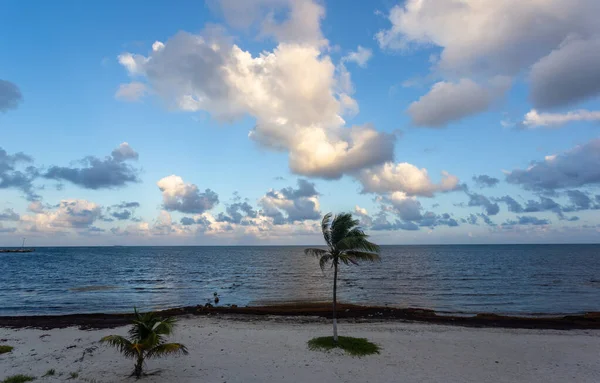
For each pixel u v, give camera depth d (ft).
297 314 103.45
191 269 303.27
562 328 87.86
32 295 151.02
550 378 52.49
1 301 136.36
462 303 132.57
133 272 270.05
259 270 293.02
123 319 93.76
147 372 52.60
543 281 204.23
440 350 65.36
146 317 51.70
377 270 281.95
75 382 48.39
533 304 130.62
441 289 170.91
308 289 173.47
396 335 76.69
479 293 157.69
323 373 52.85
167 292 163.12
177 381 49.06
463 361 59.41
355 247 62.08
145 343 48.34
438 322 93.15
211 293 160.35
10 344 68.49
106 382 48.47
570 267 311.06
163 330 50.88
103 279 219.00
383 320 95.25
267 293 160.56
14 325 86.17
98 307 124.57
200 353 62.44
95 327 83.51
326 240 65.62
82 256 535.60
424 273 254.88
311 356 60.54
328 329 82.58
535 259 439.63
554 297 146.72
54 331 79.61
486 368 56.29
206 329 81.51
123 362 57.00
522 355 63.41
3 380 48.78
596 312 108.58
